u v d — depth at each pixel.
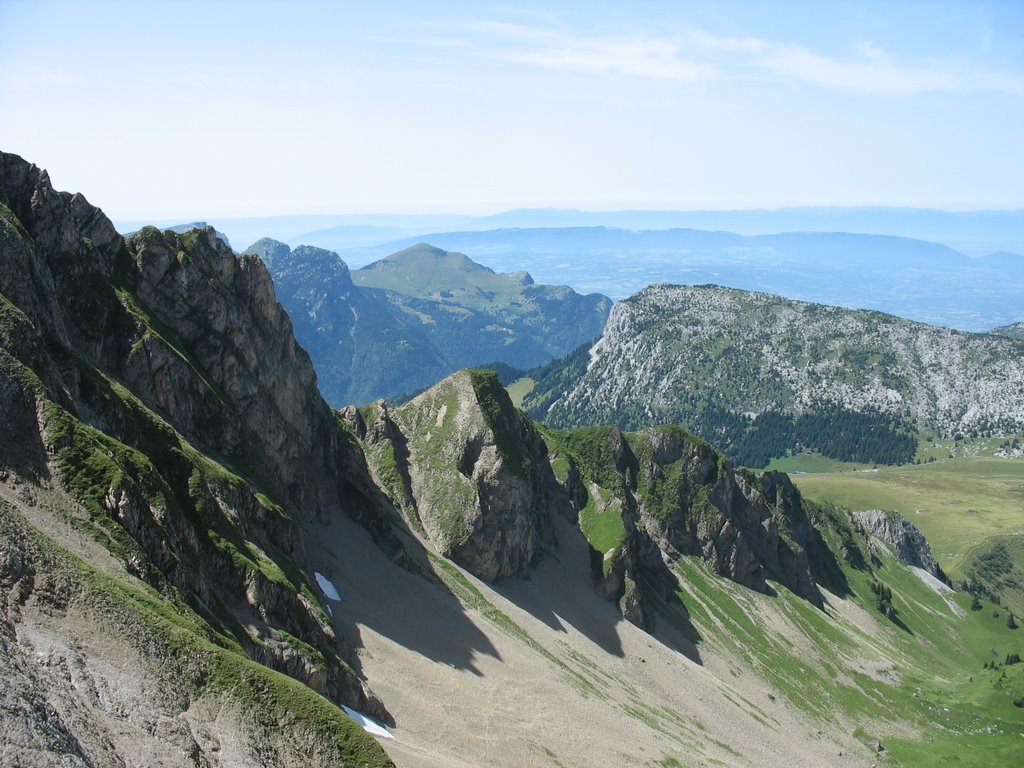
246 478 110.56
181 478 88.12
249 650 75.69
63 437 70.25
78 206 110.31
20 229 88.75
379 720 87.38
